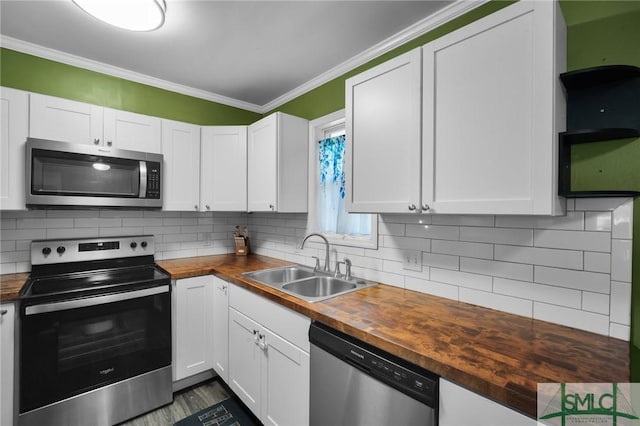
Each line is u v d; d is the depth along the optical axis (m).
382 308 1.42
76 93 2.18
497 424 0.82
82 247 2.20
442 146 1.26
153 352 2.01
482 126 1.14
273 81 2.52
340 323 1.25
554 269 1.23
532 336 1.11
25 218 2.08
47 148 1.84
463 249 1.52
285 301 1.56
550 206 0.98
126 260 2.41
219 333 2.25
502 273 1.38
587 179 1.14
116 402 1.87
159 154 2.29
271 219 2.88
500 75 1.10
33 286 1.81
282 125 2.32
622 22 1.09
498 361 0.92
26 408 1.60
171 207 2.41
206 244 2.94
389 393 1.06
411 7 1.60
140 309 1.96
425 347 1.02
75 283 1.89
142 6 1.45
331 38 1.89
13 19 1.71
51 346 1.66
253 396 1.85
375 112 1.52
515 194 1.06
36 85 2.03
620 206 1.08
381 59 1.98
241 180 2.62
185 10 1.62
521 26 1.05
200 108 2.77
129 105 2.40
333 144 2.33
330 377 1.30
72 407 1.72
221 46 1.99
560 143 1.03
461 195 1.20
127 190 2.14
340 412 1.25
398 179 1.42
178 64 2.25
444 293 1.59
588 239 1.15
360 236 2.14
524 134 1.04
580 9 1.17
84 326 1.76
